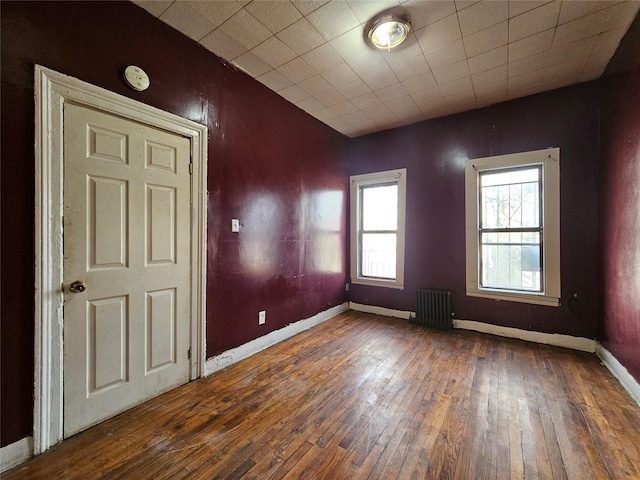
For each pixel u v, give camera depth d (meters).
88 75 1.62
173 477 1.32
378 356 2.66
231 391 2.06
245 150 2.65
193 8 1.86
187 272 2.17
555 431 1.63
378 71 2.59
